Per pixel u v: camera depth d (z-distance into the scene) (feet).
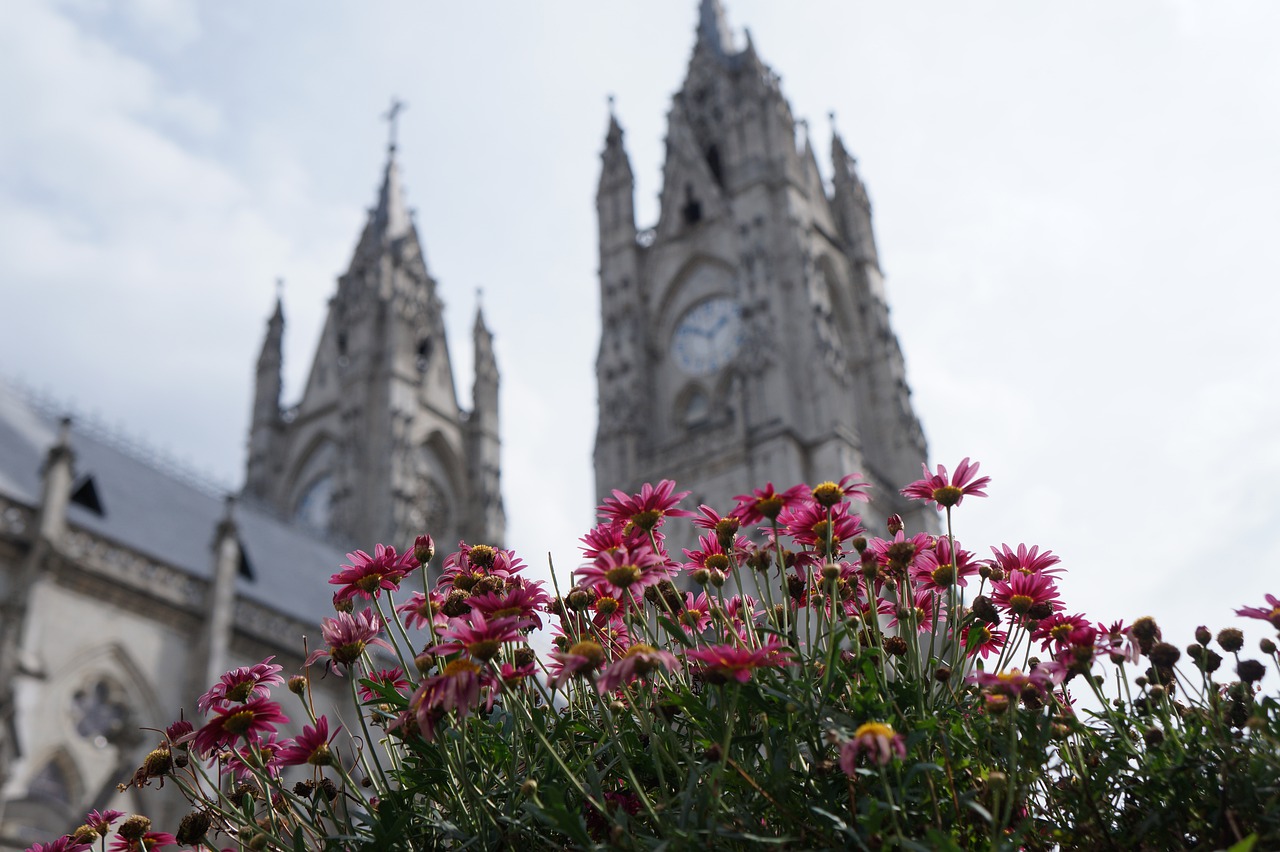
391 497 310.65
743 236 282.97
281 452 345.92
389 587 25.13
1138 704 24.45
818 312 272.10
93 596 174.50
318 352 355.56
